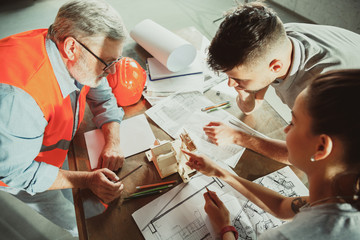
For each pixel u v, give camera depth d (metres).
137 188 0.83
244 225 0.74
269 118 1.03
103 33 0.70
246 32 0.70
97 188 0.80
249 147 0.91
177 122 1.02
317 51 0.83
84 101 1.00
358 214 0.41
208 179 0.84
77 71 0.79
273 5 2.93
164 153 0.84
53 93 0.78
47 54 0.74
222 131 0.93
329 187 0.46
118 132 0.98
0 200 1.66
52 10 3.03
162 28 1.27
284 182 0.83
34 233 1.55
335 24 2.45
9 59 0.69
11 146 0.68
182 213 0.76
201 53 1.35
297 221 0.46
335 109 0.39
